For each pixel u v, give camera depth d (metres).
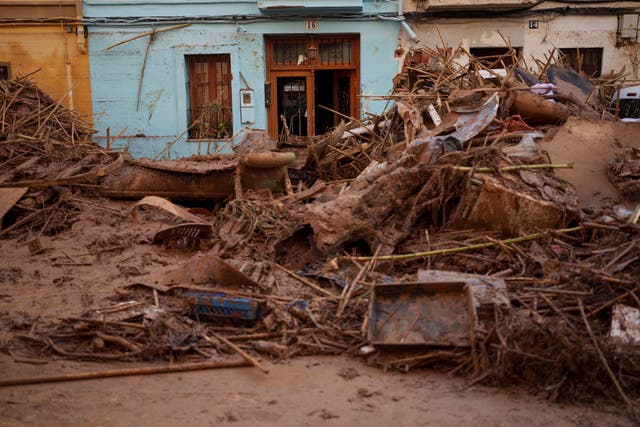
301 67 16.33
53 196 8.88
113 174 9.25
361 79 16.14
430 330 4.68
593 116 9.34
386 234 6.46
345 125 10.92
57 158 9.95
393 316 4.85
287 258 6.54
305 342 4.85
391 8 15.84
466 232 6.59
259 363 4.57
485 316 4.77
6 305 5.62
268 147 9.88
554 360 4.20
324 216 6.31
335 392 4.16
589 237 6.32
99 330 4.99
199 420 3.77
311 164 9.74
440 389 4.22
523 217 6.42
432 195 6.71
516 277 5.56
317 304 5.34
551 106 9.00
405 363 4.52
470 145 7.80
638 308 4.88
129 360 4.68
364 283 5.61
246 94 16.16
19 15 15.88
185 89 16.22
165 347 4.71
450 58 12.20
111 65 16.11
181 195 9.03
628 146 7.75
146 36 15.98
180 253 7.08
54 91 16.20
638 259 5.52
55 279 6.25
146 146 16.31
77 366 4.58
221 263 5.61
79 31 15.88
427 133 8.51
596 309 4.93
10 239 7.86
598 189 7.13
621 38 16.09
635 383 4.18
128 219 8.23
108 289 5.98
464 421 3.77
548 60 11.60
